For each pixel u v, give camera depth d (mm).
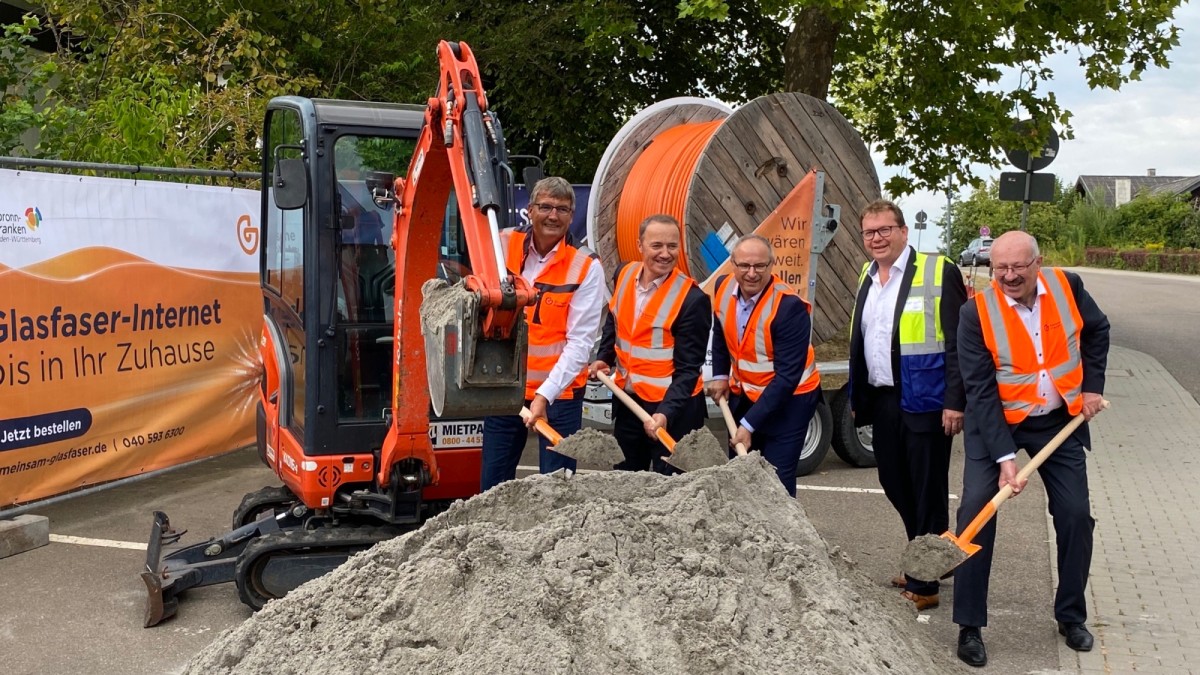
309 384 5062
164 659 4664
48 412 6703
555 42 14148
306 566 5020
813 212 8398
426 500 5422
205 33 11867
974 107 13828
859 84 15984
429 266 4586
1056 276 4750
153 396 7594
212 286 8164
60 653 4723
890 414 5355
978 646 4586
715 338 5395
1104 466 8383
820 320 8742
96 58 11594
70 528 6742
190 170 7895
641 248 5043
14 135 8984
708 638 3271
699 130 8688
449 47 4043
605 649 3260
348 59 13172
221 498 7516
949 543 4043
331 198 5070
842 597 3713
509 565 3480
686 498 3828
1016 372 4691
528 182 5867
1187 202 58375
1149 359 15203
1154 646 4785
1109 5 12766
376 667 3275
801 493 7695
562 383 4730
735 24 15656
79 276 6902
